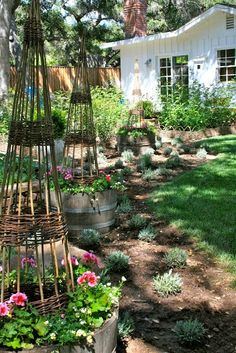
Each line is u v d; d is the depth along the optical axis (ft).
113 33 96.27
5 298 8.75
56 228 8.36
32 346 7.56
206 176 25.13
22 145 8.24
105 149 35.63
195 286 13.19
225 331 11.03
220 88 46.50
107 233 17.72
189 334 10.48
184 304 12.24
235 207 19.62
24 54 8.32
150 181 25.38
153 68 56.75
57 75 64.90
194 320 11.36
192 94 44.34
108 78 69.56
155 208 20.06
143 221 17.99
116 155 33.81
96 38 93.71
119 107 43.06
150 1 93.97
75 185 17.40
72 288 8.66
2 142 35.53
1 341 7.55
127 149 33.94
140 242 16.65
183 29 51.49
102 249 16.12
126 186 24.54
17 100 8.36
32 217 8.13
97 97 46.21
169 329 11.14
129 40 57.47
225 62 49.90
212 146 34.53
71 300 8.43
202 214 18.86
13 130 8.36
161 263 14.75
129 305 12.21
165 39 54.70
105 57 104.06
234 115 44.19
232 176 24.98
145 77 57.82
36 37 8.26
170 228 17.72
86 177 17.79
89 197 17.07
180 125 42.45
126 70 60.34
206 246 15.66
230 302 12.28
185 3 90.58
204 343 10.57
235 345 10.50
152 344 10.53
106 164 30.19
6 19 48.73
